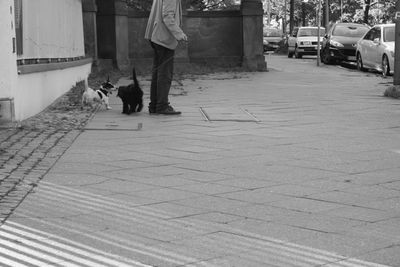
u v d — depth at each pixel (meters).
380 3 54.94
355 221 4.91
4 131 8.78
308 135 8.89
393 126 9.71
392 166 6.89
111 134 8.84
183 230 4.68
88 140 8.34
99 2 21.16
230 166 6.87
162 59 10.66
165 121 10.16
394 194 5.73
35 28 10.88
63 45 14.32
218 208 5.25
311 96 14.03
